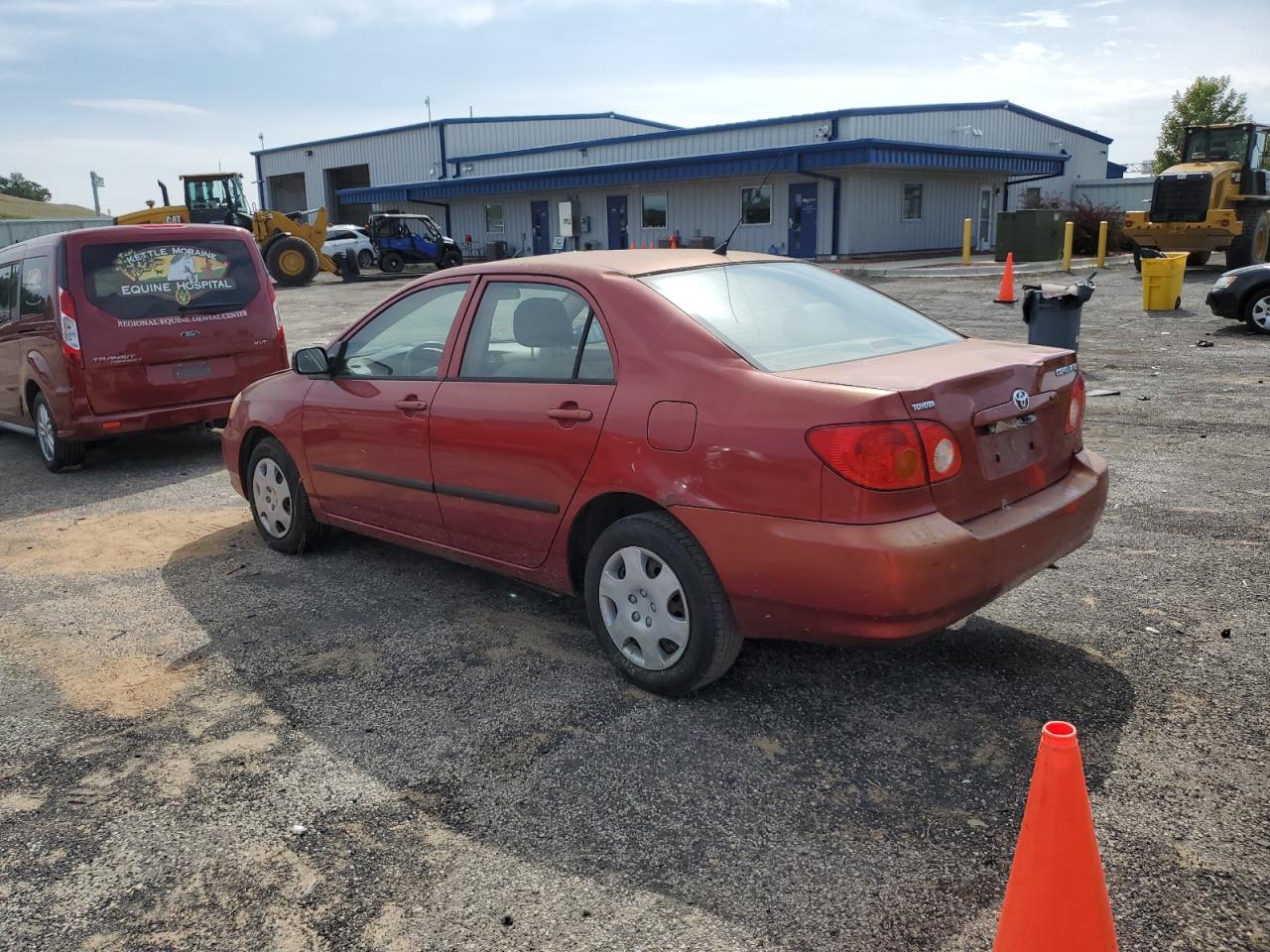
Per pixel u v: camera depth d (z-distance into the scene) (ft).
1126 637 13.15
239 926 8.42
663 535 11.44
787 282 13.70
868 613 10.02
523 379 13.17
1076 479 12.32
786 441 10.28
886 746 10.75
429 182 124.16
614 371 12.07
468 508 13.97
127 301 24.76
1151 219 68.95
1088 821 6.30
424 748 11.18
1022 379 11.42
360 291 88.58
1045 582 15.12
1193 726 10.85
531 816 9.79
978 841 9.08
